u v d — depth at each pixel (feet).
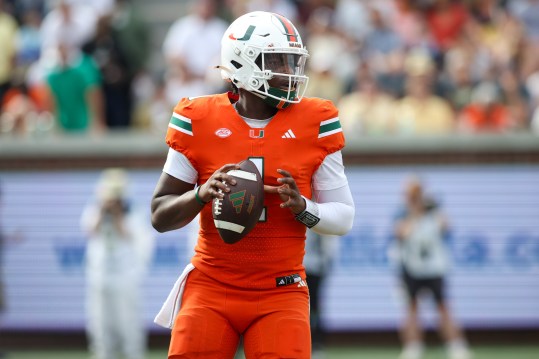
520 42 146.30
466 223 122.01
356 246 121.29
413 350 114.11
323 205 51.57
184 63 139.85
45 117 136.36
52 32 143.54
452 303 121.19
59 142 123.95
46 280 123.65
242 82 51.39
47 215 123.85
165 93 142.72
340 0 157.07
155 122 141.38
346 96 135.23
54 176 124.06
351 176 122.11
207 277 51.96
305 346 50.72
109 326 108.88
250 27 51.42
